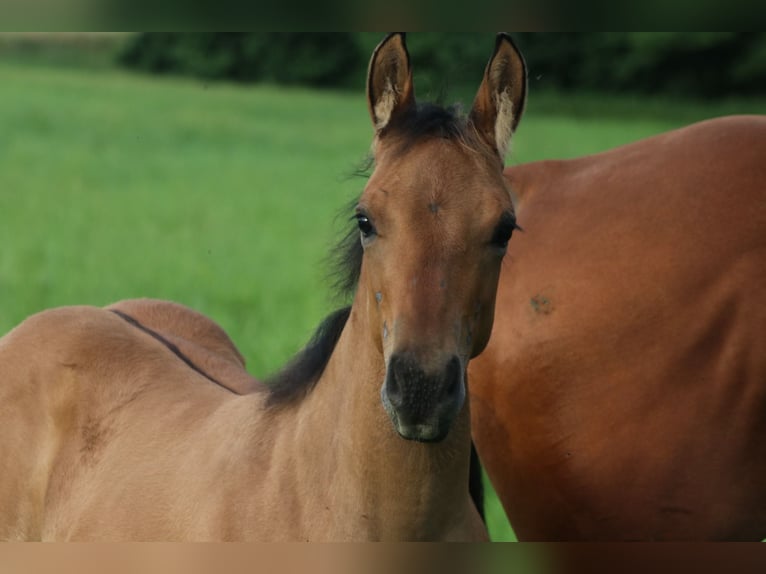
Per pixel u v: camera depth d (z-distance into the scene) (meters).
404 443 5.64
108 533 6.83
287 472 6.14
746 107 54.97
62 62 82.88
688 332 6.43
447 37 37.28
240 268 21.22
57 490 7.45
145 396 7.54
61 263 21.05
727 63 56.38
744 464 6.45
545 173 7.22
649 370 6.50
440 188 5.37
